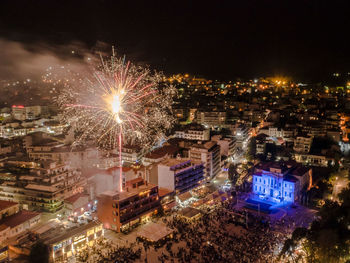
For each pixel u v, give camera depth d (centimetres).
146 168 16312
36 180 13850
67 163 16550
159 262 10519
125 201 12644
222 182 17800
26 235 11531
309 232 10156
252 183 17262
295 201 15562
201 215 13662
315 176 18575
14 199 14012
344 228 9588
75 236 11250
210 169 17525
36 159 17850
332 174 17538
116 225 12600
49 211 13338
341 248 8975
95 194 15362
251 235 12169
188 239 11869
